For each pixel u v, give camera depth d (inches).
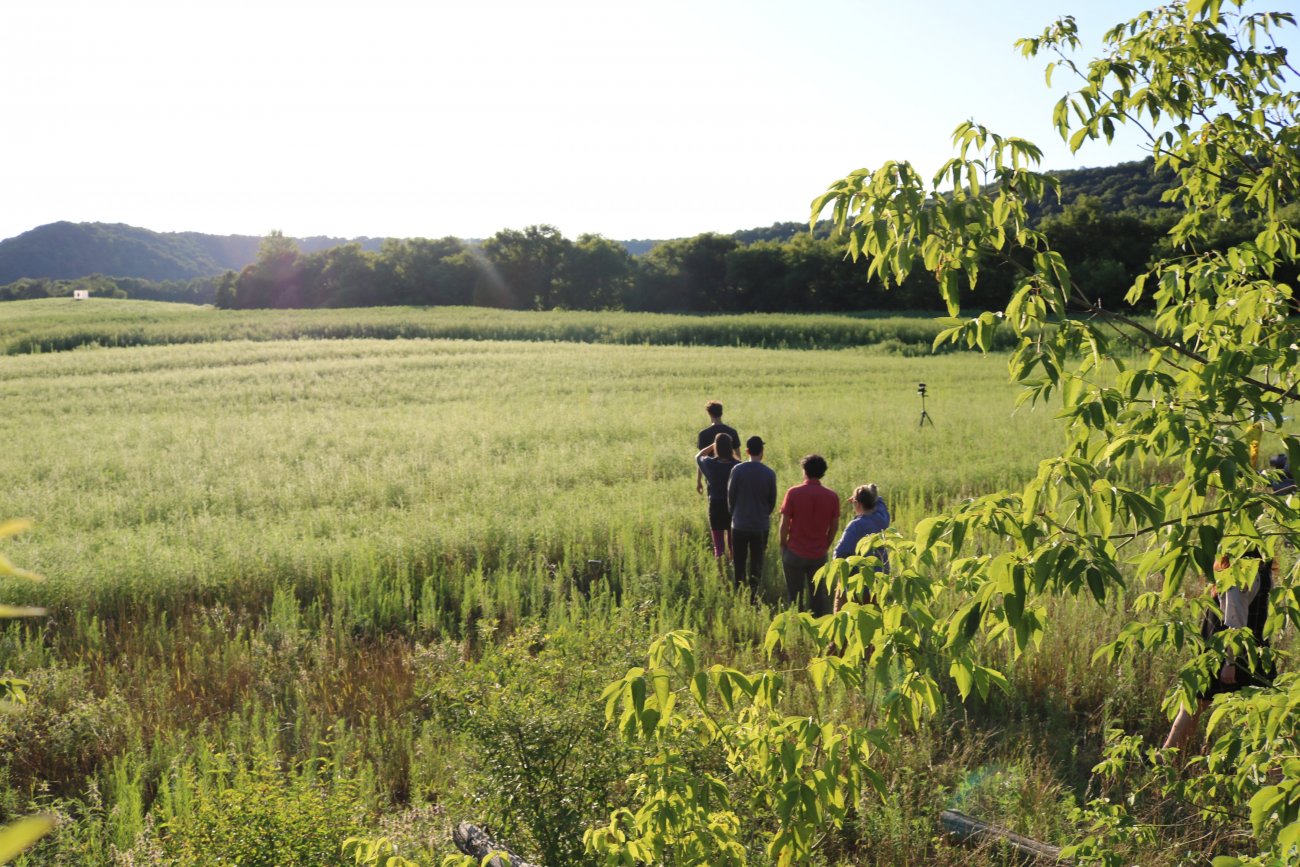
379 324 2251.5
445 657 244.2
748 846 144.0
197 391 1090.1
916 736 233.3
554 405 959.0
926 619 110.3
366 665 296.5
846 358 1608.0
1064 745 231.0
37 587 353.7
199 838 162.2
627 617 197.0
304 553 403.2
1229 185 144.2
